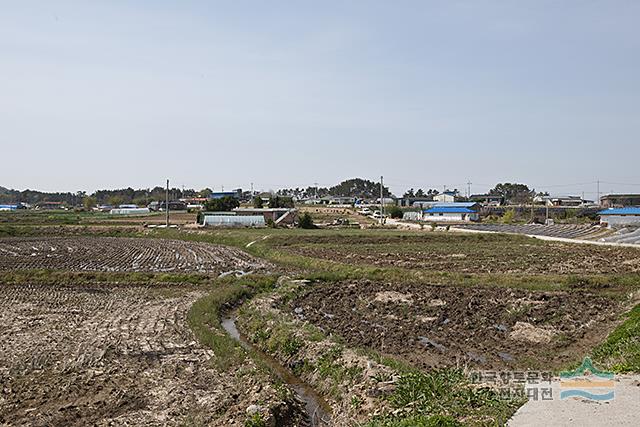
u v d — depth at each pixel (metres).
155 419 15.17
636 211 97.38
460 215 119.00
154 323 27.05
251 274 43.44
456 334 24.08
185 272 45.31
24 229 84.44
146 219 110.38
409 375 15.75
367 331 24.50
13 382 18.28
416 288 35.97
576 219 111.12
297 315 28.33
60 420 15.11
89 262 52.16
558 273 41.28
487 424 11.81
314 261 48.69
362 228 92.88
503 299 31.94
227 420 14.48
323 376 18.38
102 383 18.14
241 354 20.56
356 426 13.67
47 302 32.84
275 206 142.50
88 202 180.12
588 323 25.94
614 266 45.53
